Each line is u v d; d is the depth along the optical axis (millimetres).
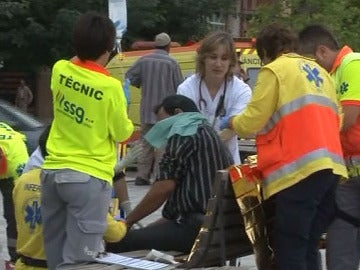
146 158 20062
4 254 11992
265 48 8383
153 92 20312
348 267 9438
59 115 7980
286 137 7934
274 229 8125
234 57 9852
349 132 9297
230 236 8359
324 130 8008
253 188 7996
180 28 39781
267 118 7957
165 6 38938
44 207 8039
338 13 26562
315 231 8430
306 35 9414
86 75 7918
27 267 8586
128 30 37312
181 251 8672
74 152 7848
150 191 8523
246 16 40719
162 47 20641
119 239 8477
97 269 7645
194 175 8484
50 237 8117
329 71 9391
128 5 36656
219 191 7895
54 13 36719
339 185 9414
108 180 7949
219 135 9078
